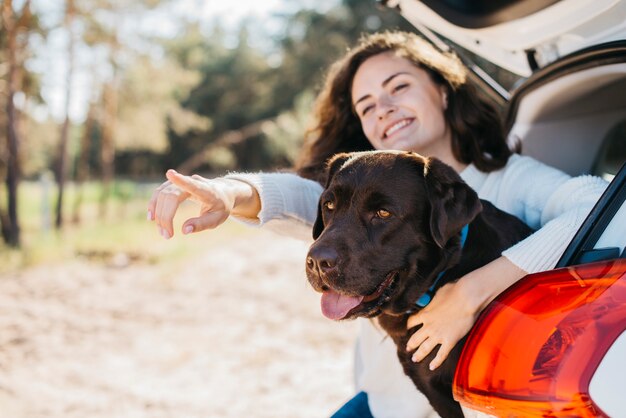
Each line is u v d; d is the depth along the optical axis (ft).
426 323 6.82
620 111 11.10
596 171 11.69
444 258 7.39
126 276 33.68
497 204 9.09
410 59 9.62
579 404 4.42
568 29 8.85
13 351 20.53
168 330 23.59
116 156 192.54
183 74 69.87
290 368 19.42
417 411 8.36
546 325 4.77
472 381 5.10
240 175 7.70
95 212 75.56
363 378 8.99
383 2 11.10
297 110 106.01
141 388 17.71
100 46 59.41
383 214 7.40
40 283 31.19
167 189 6.43
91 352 20.79
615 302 4.58
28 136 75.25
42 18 50.65
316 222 8.18
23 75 51.83
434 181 7.20
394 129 9.59
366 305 7.35
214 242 47.39
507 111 11.26
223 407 16.43
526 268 6.60
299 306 26.99
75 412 15.90
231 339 22.50
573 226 6.65
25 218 67.56
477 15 10.09
